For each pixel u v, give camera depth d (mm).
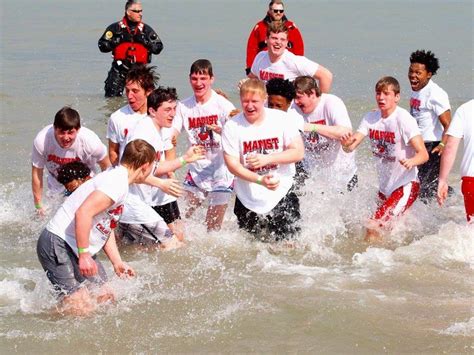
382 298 5918
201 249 7156
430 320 5527
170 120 7121
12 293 6035
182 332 5371
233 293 6031
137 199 7168
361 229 7605
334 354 5055
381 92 7527
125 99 14289
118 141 7547
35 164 7648
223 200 7738
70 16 30672
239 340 5250
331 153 7957
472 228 7141
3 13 31859
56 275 5711
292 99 7570
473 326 5395
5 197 8547
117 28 14477
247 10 32562
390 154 7668
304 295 5977
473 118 7109
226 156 7105
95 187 5645
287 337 5293
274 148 7141
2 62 18188
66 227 5703
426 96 8602
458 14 30219
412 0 38531
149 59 14828
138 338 5277
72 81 15984
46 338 5273
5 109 13156
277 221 7254
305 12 31375
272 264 6723
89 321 5531
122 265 6012
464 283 6246
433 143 8570
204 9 33156
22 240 7379
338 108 7781
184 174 9680
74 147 7508
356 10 32406
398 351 5082
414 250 6973
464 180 7141
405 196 7637
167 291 6078
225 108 7793
